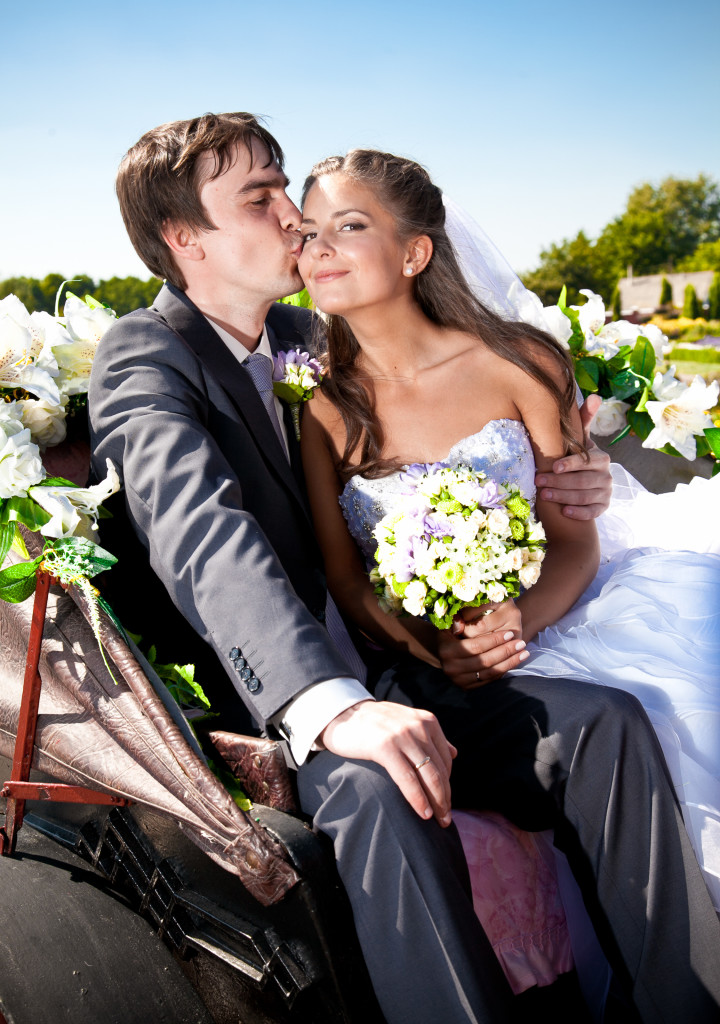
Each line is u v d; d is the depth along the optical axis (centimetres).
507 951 155
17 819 151
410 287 205
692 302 3525
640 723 150
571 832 151
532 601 195
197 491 157
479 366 207
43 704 152
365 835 130
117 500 178
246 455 188
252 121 200
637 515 239
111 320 202
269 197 199
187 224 196
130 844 145
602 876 148
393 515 174
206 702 160
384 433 204
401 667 192
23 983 139
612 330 263
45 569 146
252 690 140
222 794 124
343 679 140
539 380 205
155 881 141
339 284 191
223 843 124
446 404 204
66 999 137
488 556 165
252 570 146
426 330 208
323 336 225
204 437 168
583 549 205
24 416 187
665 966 143
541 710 158
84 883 150
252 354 209
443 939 127
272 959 124
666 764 151
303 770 138
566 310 263
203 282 203
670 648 177
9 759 170
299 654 139
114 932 143
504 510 171
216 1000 135
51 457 199
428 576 165
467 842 156
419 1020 128
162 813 132
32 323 193
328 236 191
